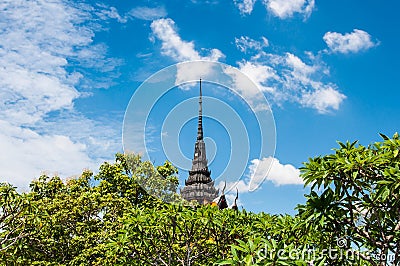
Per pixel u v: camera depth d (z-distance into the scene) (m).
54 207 17.70
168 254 9.12
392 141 5.90
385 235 6.41
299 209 6.59
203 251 9.21
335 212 6.25
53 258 16.61
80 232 17.81
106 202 18.33
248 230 8.61
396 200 5.94
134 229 8.59
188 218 8.74
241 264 5.52
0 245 12.48
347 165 5.80
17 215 12.03
